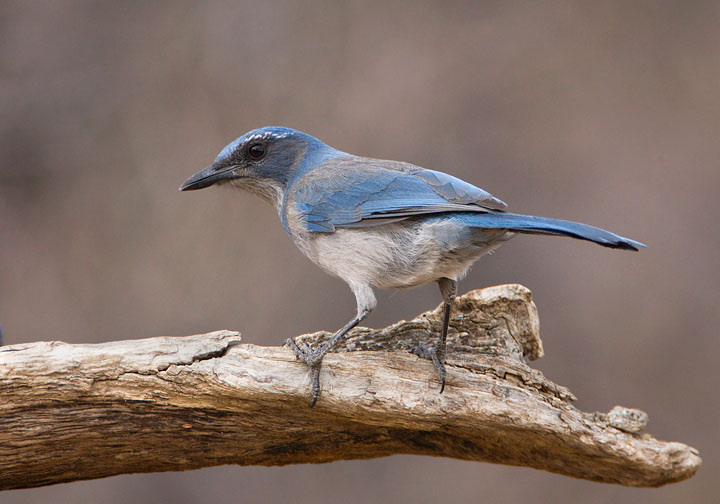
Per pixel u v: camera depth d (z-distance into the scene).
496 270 14.40
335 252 8.31
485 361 8.09
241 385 7.59
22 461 7.70
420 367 7.87
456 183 8.15
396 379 7.78
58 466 7.90
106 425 7.73
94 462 8.00
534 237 14.51
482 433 7.89
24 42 15.90
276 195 9.30
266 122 15.62
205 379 7.60
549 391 8.06
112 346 7.65
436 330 8.65
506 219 7.66
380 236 8.12
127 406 7.70
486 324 8.62
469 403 7.68
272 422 7.96
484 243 7.94
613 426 7.81
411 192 8.09
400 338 8.60
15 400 7.49
